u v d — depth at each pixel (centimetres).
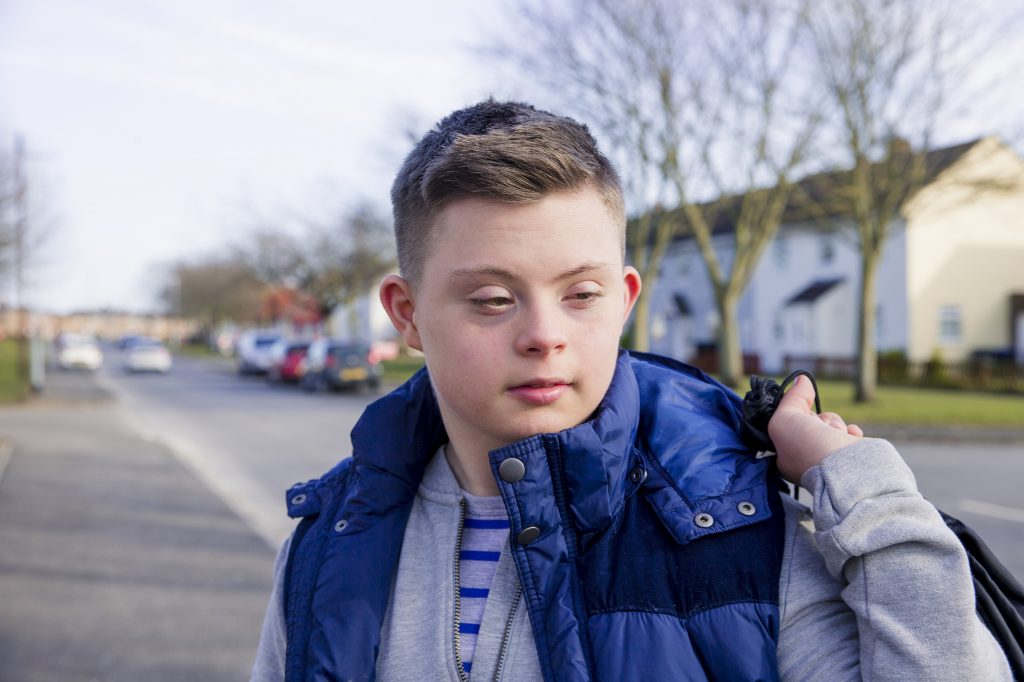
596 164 101
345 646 108
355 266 3791
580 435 99
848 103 1543
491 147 96
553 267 96
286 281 4306
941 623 87
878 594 90
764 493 103
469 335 99
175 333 9281
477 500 112
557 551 100
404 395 120
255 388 2750
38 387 2377
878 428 1334
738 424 115
